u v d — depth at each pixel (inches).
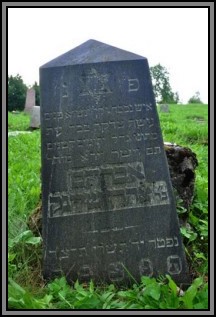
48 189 84.1
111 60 85.2
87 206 83.9
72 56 85.7
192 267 88.7
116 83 85.0
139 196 84.0
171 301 71.4
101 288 81.0
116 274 82.7
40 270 87.4
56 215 83.7
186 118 409.4
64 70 85.0
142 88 85.0
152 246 83.3
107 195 84.0
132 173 84.4
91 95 84.9
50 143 84.5
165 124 289.9
